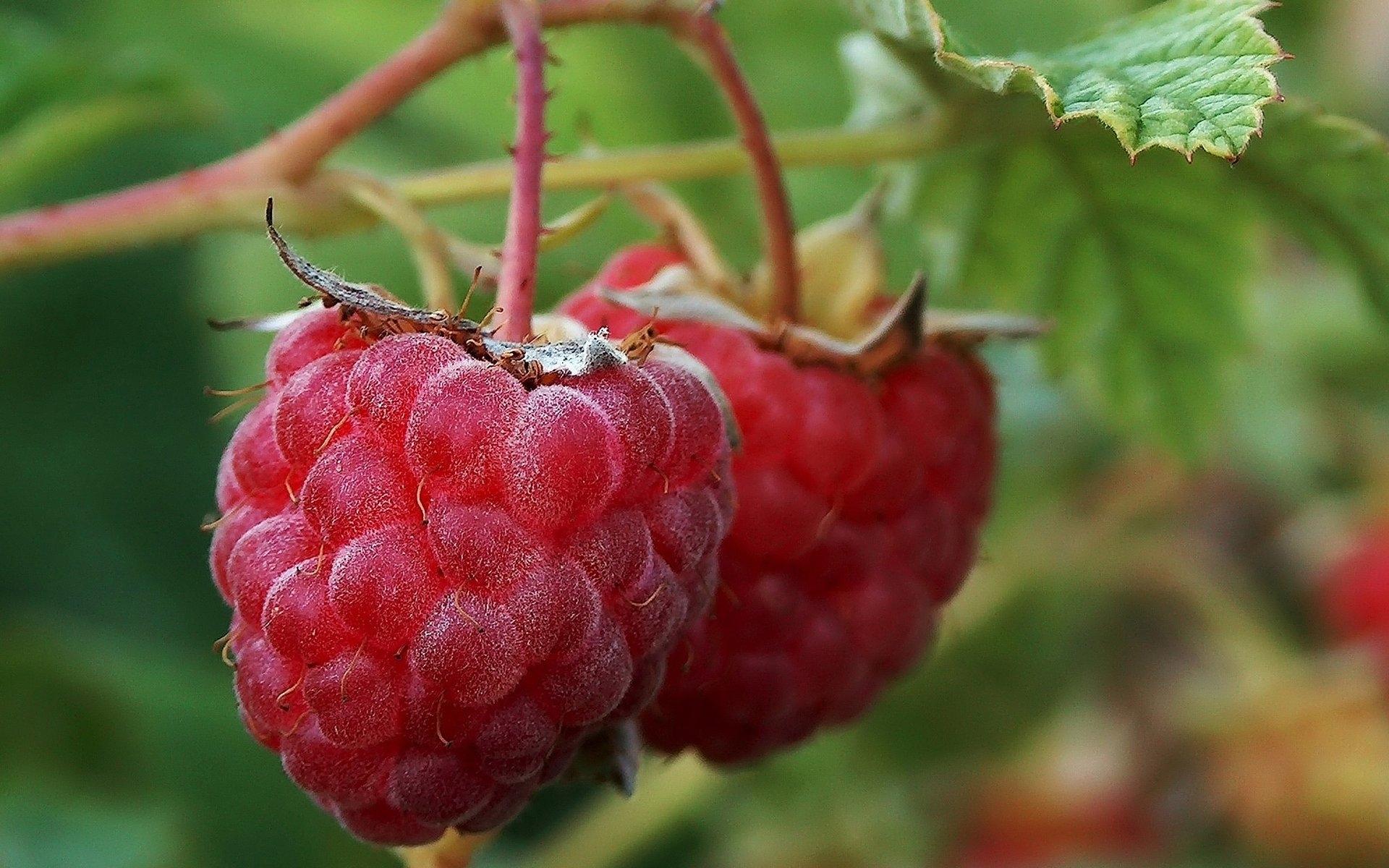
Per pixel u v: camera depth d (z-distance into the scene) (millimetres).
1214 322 224
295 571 179
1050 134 212
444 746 180
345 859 273
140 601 374
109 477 379
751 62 274
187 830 265
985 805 291
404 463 179
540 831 336
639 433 180
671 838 339
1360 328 283
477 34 198
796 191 280
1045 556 291
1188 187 215
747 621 194
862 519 196
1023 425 287
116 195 202
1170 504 293
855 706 201
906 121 210
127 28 307
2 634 266
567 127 283
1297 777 267
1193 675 293
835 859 289
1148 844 282
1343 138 204
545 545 178
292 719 180
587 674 179
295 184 201
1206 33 189
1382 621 274
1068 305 224
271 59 304
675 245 201
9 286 375
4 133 229
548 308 275
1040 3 262
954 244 221
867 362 198
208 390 185
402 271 281
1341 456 295
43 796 258
